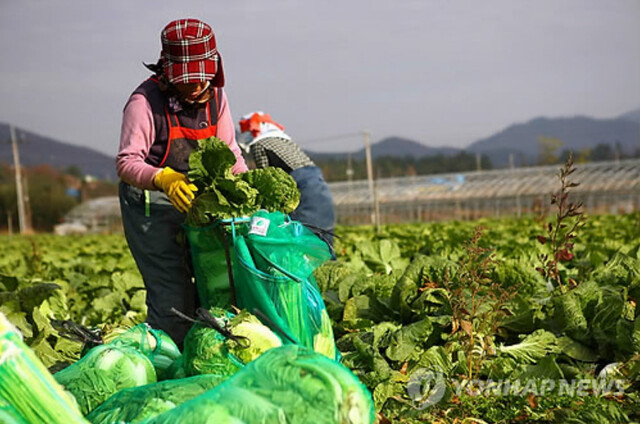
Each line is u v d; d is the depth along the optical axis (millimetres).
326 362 2643
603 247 8023
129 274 7676
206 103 4164
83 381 3125
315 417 2521
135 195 4117
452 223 23812
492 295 4703
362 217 51562
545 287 5504
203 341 3172
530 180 47531
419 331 4371
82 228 73312
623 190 41969
